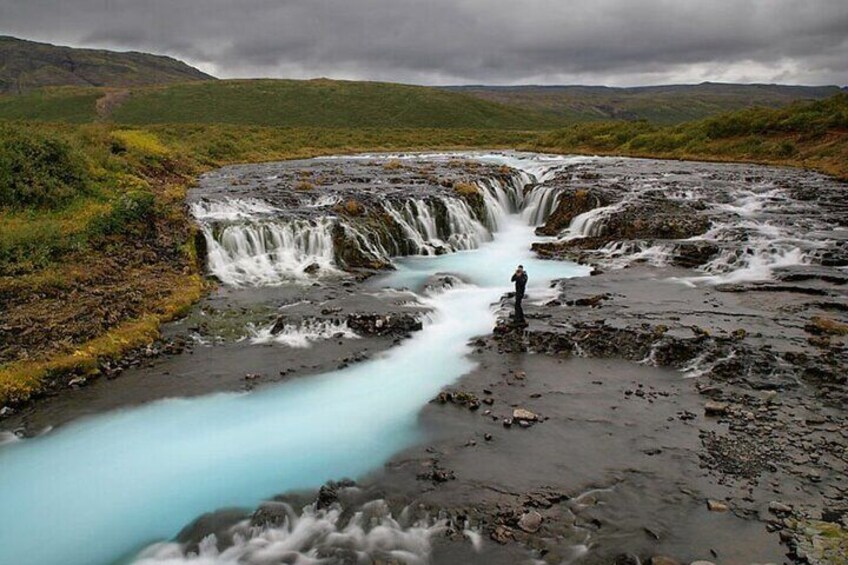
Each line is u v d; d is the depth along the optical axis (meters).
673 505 10.66
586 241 30.83
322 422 14.11
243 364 17.06
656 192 37.97
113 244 24.72
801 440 12.55
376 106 155.50
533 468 11.97
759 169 50.59
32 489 11.80
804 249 25.48
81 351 16.61
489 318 20.69
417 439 13.27
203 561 9.90
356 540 10.16
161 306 20.36
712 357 16.31
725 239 28.30
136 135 51.66
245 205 32.69
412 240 30.80
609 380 15.71
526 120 162.50
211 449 13.09
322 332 19.31
